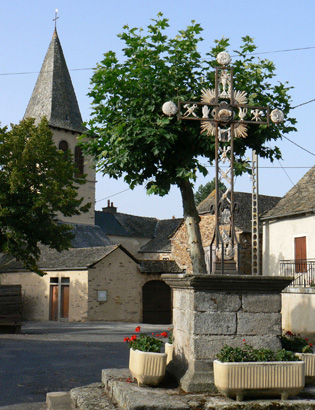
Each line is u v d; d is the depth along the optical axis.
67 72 52.00
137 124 11.14
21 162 23.47
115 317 31.08
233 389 6.60
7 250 22.36
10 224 22.34
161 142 10.96
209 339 7.21
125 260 31.95
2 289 21.66
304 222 24.16
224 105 8.35
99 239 43.59
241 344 7.29
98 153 12.39
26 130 25.08
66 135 49.53
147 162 11.85
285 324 19.81
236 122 8.38
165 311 33.25
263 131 11.64
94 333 21.89
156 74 11.61
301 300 19.08
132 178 12.16
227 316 7.30
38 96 50.91
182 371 7.41
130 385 7.43
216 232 8.09
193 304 7.24
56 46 52.16
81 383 10.14
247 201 32.81
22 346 16.09
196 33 11.95
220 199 8.28
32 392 9.30
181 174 11.39
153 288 33.06
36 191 23.89
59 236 24.23
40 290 33.06
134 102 11.38
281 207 25.75
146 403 6.36
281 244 25.42
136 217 56.44
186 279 7.28
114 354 14.38
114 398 7.42
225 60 8.44
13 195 23.17
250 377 6.65
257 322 7.40
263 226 26.73
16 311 21.77
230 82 8.41
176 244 36.19
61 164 25.12
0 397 8.87
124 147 11.38
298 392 6.80
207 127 8.38
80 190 49.62
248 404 6.50
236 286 7.34
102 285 30.81
